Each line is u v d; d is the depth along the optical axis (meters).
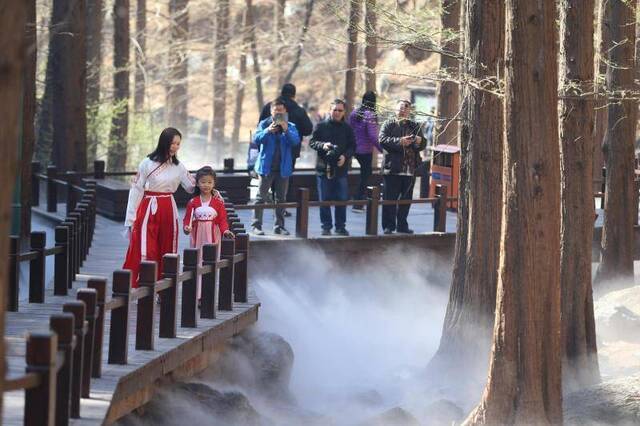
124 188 23.28
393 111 21.52
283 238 20.58
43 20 45.31
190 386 12.60
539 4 12.05
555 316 12.43
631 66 22.02
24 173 18.53
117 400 10.15
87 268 17.58
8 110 4.93
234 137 58.41
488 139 15.88
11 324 12.66
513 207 12.34
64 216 23.00
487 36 15.43
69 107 27.91
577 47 16.70
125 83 38.28
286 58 65.94
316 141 21.41
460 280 16.50
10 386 6.61
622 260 23.08
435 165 26.61
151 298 11.65
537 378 12.38
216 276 14.15
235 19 64.06
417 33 17.44
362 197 24.08
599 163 31.55
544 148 12.20
